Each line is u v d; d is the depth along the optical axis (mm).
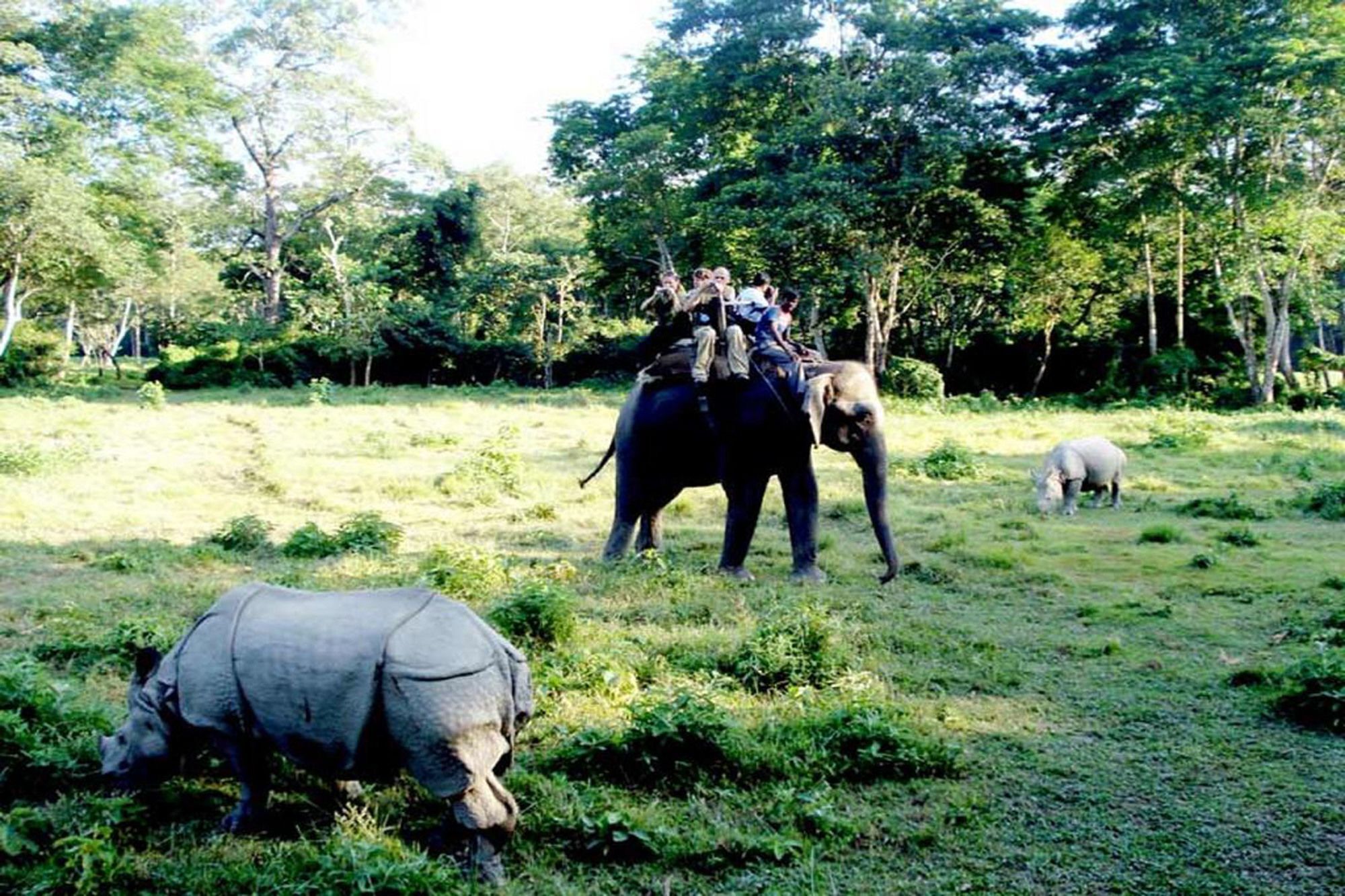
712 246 38219
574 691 7230
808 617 8180
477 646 4898
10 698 6230
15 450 17172
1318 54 30297
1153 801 5773
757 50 36719
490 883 4789
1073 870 5047
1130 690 7543
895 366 36812
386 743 4824
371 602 5105
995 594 10367
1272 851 5211
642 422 11516
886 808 5715
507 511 14938
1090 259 38250
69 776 5660
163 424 25688
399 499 15781
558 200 66562
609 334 49562
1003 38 36500
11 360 40938
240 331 46719
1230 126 32438
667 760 6059
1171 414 28719
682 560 11820
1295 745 6512
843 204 32906
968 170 37031
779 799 5688
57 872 4633
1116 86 33875
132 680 5402
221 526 13320
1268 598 10047
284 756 5301
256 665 4918
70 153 39188
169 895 4660
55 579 10570
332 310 46906
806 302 37875
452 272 55031
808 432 10609
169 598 9742
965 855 5199
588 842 5215
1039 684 7695
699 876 4988
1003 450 22406
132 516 13961
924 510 15047
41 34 41406
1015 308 39844
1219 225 34688
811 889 4805
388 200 54875
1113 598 10125
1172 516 14750
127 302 52250
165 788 5602
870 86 33438
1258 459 20250
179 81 44844
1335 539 12930
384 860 4633
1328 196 34656
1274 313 36656
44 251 36438
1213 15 35062
